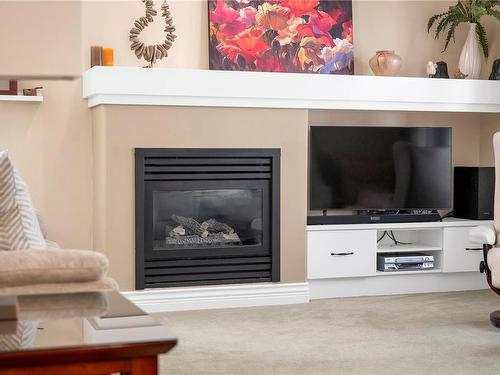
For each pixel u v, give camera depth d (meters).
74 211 5.27
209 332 4.35
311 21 5.65
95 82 4.77
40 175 5.20
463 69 5.86
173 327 4.48
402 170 5.71
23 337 1.74
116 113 4.84
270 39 5.53
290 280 5.24
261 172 5.16
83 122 5.26
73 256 2.19
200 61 5.45
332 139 5.55
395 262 5.54
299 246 5.24
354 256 5.41
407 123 6.02
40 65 1.17
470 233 4.46
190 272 5.05
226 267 5.12
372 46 5.89
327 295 5.45
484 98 5.61
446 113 6.14
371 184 5.64
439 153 5.78
